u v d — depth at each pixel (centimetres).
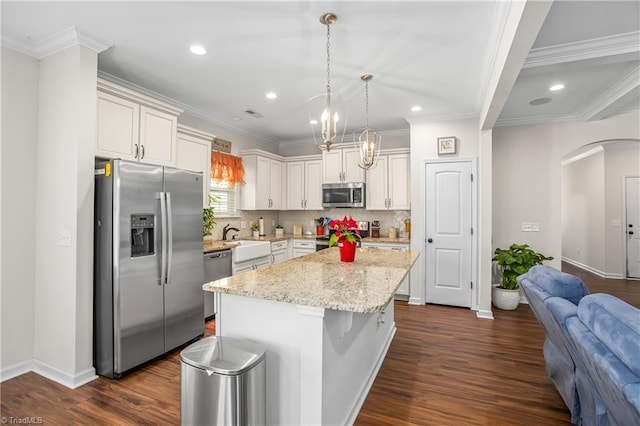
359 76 304
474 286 412
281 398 169
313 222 571
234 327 185
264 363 162
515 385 232
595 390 154
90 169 240
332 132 230
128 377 240
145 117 294
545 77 306
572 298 174
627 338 106
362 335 221
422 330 341
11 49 237
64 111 238
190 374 153
